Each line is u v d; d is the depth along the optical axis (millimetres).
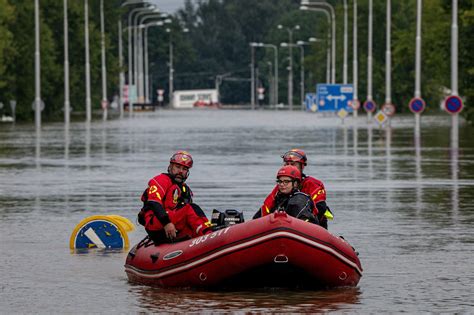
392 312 20938
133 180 52312
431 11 161875
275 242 21953
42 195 45250
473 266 26594
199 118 190000
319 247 22250
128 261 24734
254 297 22297
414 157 69562
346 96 185500
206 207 39281
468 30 124062
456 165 62219
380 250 29297
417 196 44250
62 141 94562
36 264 27031
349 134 107312
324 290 23125
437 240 31281
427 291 23172
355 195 44688
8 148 82812
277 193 24578
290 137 100312
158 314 20766
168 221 24109
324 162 64625
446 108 88500
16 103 173125
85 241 29984
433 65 149875
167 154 73188
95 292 23125
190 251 22906
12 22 166625
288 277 22641
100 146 85125
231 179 51844
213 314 20703
